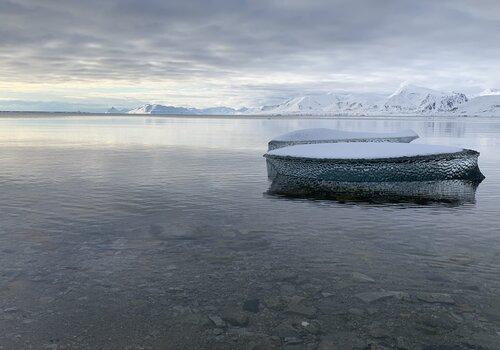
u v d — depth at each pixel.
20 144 35.41
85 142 38.38
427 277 6.42
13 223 9.61
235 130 70.25
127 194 13.43
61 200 12.33
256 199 12.80
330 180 15.63
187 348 4.57
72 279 6.34
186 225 9.55
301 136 24.86
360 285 6.14
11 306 5.46
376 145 17.05
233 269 6.78
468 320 5.11
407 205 12.02
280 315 5.28
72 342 4.66
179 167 20.73
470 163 16.27
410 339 4.72
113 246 7.95
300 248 7.85
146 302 5.61
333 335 4.82
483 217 10.45
